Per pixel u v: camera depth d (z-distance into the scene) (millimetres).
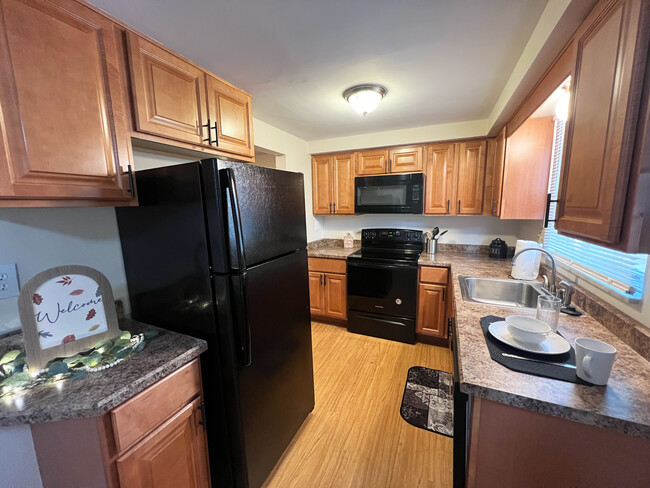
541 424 757
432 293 2584
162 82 1161
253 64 1522
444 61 1510
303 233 1566
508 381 807
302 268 1573
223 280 1057
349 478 1376
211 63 1506
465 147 2645
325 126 2670
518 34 1269
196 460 1088
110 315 1044
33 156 815
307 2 1052
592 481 728
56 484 871
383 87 1817
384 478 1374
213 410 1175
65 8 870
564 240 1767
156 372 898
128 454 832
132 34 1050
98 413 741
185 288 1152
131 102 1067
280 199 1344
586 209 836
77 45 904
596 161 786
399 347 2660
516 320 1107
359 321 2930
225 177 1012
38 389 808
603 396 738
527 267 1884
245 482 1188
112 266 1347
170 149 1431
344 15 1135
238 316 1087
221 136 1475
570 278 1568
